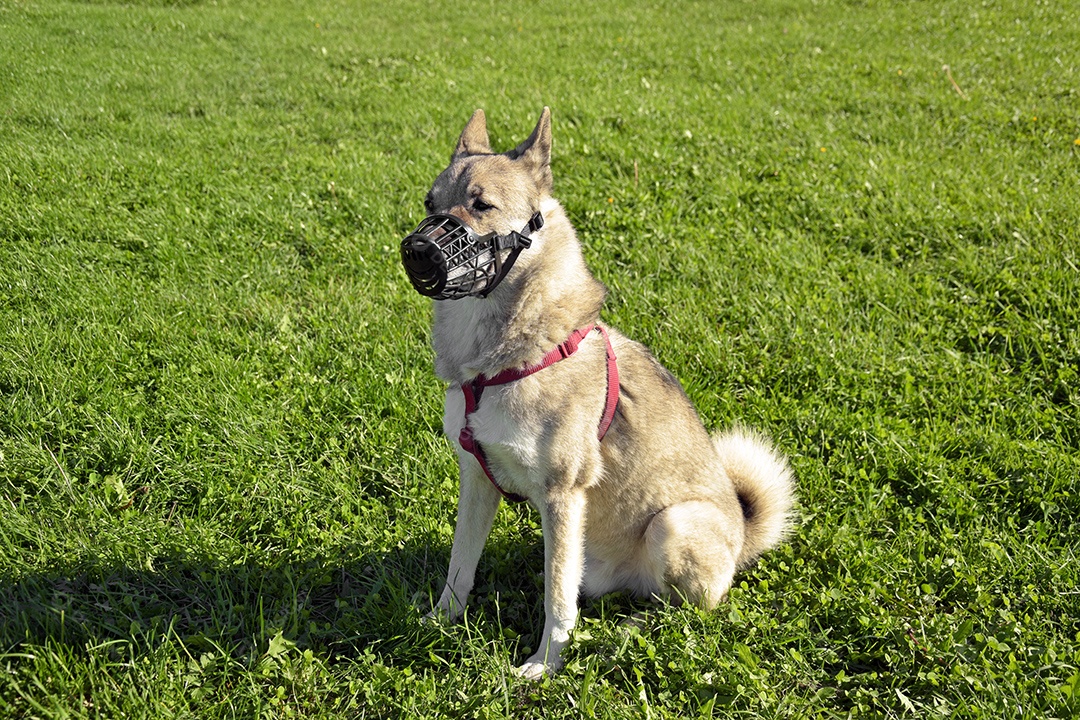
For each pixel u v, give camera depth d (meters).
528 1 16.09
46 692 2.61
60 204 6.21
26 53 10.79
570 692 2.86
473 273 2.73
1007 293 5.25
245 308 5.05
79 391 4.16
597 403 3.04
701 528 3.15
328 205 6.46
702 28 13.35
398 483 3.81
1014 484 3.86
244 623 3.03
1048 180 6.84
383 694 2.79
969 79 9.85
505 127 8.26
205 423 4.06
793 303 5.19
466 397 2.98
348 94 9.56
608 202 6.44
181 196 6.54
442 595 3.22
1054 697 2.73
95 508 3.43
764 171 7.05
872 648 3.06
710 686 2.85
